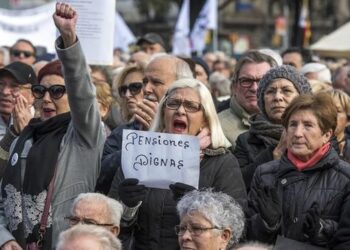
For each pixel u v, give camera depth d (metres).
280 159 7.23
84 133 7.64
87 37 8.88
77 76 7.47
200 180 7.25
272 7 71.25
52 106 8.05
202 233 6.53
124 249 7.17
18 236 7.61
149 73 8.79
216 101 11.76
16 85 9.47
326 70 13.12
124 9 63.25
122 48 21.08
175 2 58.72
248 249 5.98
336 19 67.56
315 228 6.79
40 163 7.63
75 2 8.87
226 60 20.45
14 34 17.02
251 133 8.23
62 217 7.54
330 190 6.96
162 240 7.16
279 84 8.29
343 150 8.68
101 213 6.91
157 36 15.56
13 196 7.69
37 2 47.22
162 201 7.20
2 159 8.40
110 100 10.09
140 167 7.21
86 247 5.94
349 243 6.72
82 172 7.64
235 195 7.22
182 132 7.43
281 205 6.96
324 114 7.08
